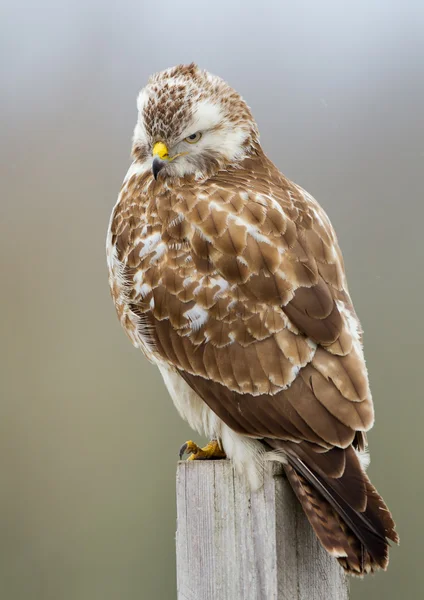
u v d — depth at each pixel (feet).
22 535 65.51
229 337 32.81
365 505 28.43
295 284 32.37
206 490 31.01
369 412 30.30
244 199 34.14
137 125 38.91
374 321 64.28
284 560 29.66
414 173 73.36
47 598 63.41
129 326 36.45
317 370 31.19
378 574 55.47
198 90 37.14
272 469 30.42
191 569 31.24
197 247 33.88
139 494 66.13
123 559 64.03
